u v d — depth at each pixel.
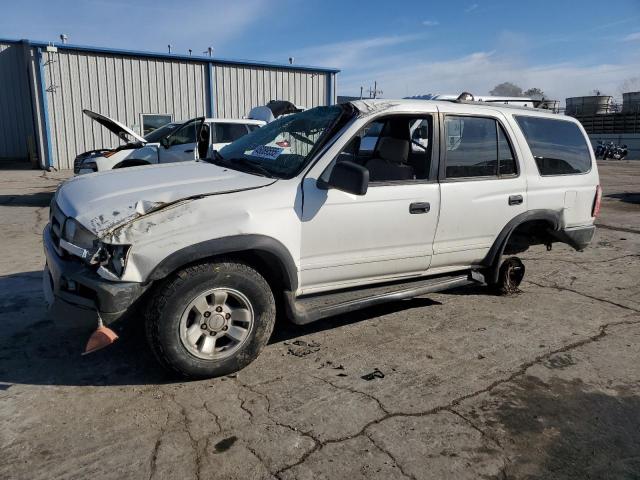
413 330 4.30
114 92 19.59
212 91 21.48
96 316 2.97
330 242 3.65
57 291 3.11
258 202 3.31
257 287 3.34
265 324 3.43
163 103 20.62
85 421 2.87
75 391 3.18
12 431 2.76
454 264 4.48
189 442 2.71
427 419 2.99
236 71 21.98
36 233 7.63
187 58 20.67
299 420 2.94
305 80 23.89
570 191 4.99
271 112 11.69
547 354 3.91
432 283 4.36
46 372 3.40
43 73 18.25
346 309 3.80
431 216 4.10
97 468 2.49
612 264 6.60
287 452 2.65
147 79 20.16
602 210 10.96
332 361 3.69
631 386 3.46
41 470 2.46
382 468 2.56
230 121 10.23
